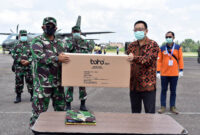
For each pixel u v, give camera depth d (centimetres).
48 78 303
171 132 180
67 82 247
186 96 732
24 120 450
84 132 175
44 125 189
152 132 179
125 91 815
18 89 609
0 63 2044
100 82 247
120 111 525
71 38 510
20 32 594
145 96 305
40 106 304
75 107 559
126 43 2164
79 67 245
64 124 193
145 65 293
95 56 244
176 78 517
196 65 2334
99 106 575
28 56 591
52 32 300
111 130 182
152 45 295
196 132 393
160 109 534
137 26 293
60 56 243
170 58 512
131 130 183
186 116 495
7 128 402
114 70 246
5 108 547
